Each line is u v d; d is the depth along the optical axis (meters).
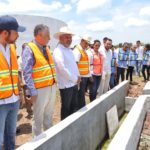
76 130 4.93
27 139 6.05
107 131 6.96
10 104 3.85
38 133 4.88
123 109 9.33
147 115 7.41
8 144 4.12
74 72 5.70
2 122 3.81
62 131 4.35
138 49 16.80
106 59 9.03
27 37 11.67
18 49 11.40
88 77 7.03
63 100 5.73
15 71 3.92
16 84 3.95
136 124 5.35
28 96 4.71
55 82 4.89
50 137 3.99
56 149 4.17
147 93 8.25
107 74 9.22
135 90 10.53
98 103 6.26
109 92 7.76
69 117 4.98
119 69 11.84
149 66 14.84
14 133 4.11
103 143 6.57
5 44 3.83
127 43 11.85
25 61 4.55
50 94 4.84
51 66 4.82
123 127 4.96
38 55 4.64
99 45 8.13
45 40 4.69
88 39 6.95
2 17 3.74
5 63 3.76
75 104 6.00
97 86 8.25
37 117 4.85
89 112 5.62
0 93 3.71
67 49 5.67
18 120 7.25
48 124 5.05
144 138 5.90
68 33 5.50
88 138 5.61
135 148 5.12
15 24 3.77
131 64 13.46
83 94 6.97
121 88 8.95
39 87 4.68
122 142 4.21
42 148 3.78
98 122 6.29
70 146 4.70
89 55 7.93
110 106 7.44
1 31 3.73
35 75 4.67
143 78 16.27
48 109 4.98
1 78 3.71
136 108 6.41
